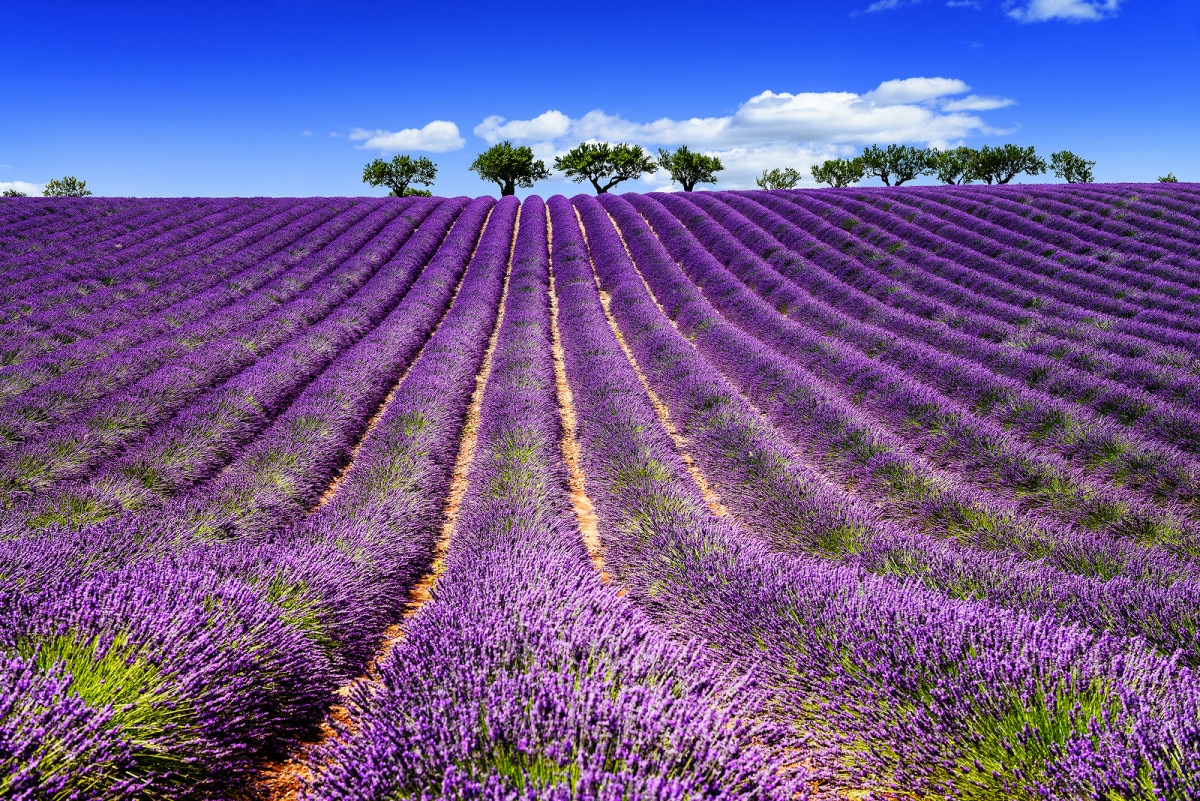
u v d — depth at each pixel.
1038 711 2.40
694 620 3.99
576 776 2.01
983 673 2.64
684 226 27.53
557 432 8.96
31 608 2.83
